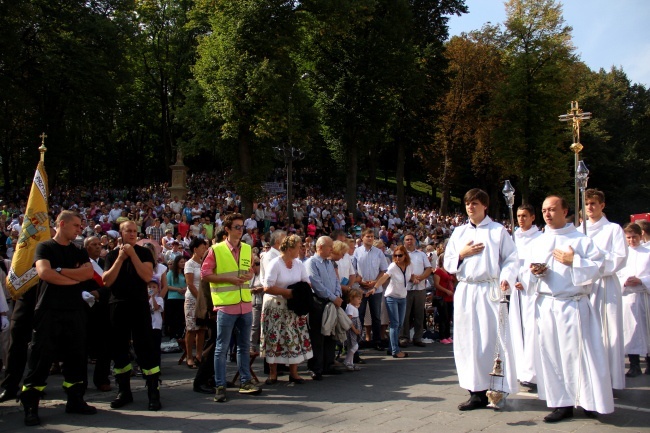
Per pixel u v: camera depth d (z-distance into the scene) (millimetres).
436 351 10570
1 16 26219
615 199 50688
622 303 7328
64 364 6121
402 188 36781
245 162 27078
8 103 29016
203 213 22859
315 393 7086
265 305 7734
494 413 5891
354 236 22844
